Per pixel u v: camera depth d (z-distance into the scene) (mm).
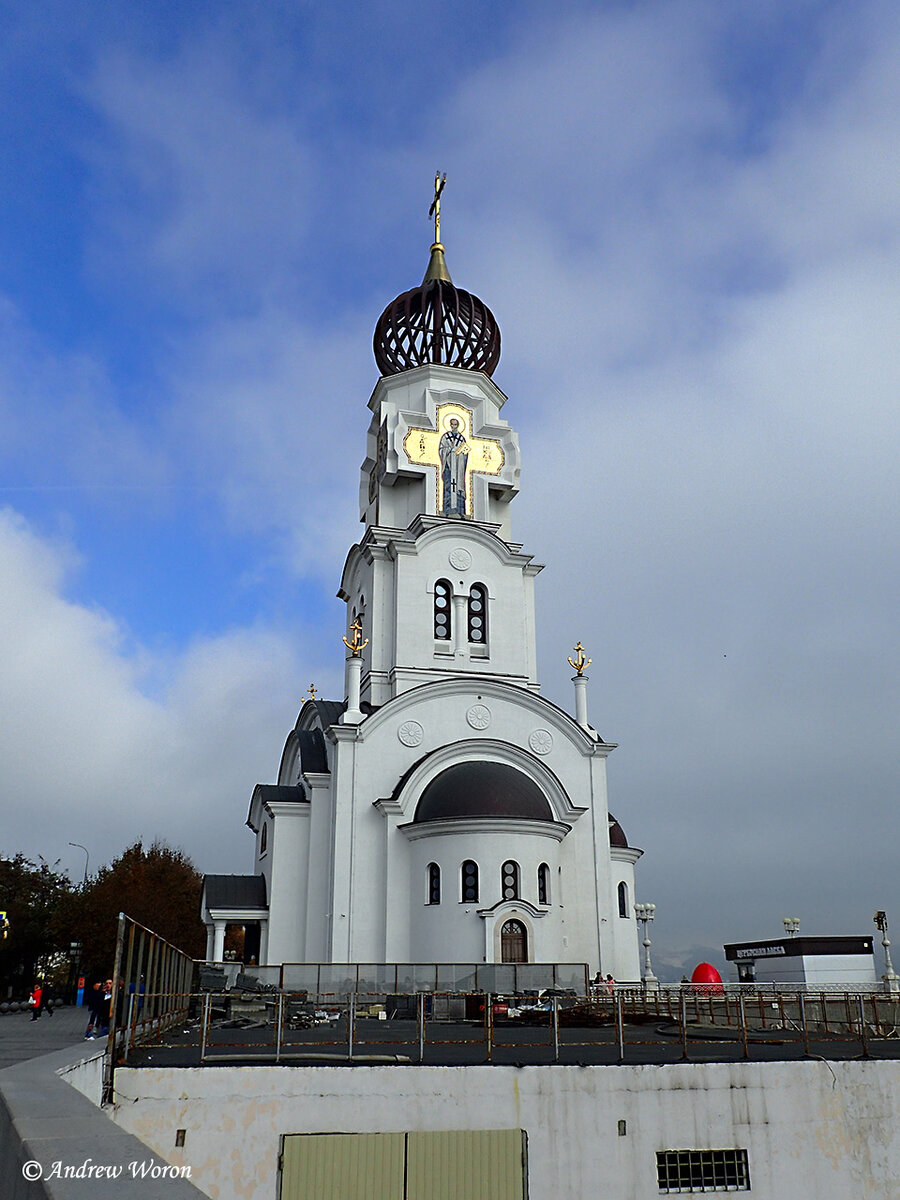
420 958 44375
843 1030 28781
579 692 53688
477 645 55844
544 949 43688
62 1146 5418
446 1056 19000
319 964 37750
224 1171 16297
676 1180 17859
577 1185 17344
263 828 55281
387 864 46656
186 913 79812
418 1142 17016
